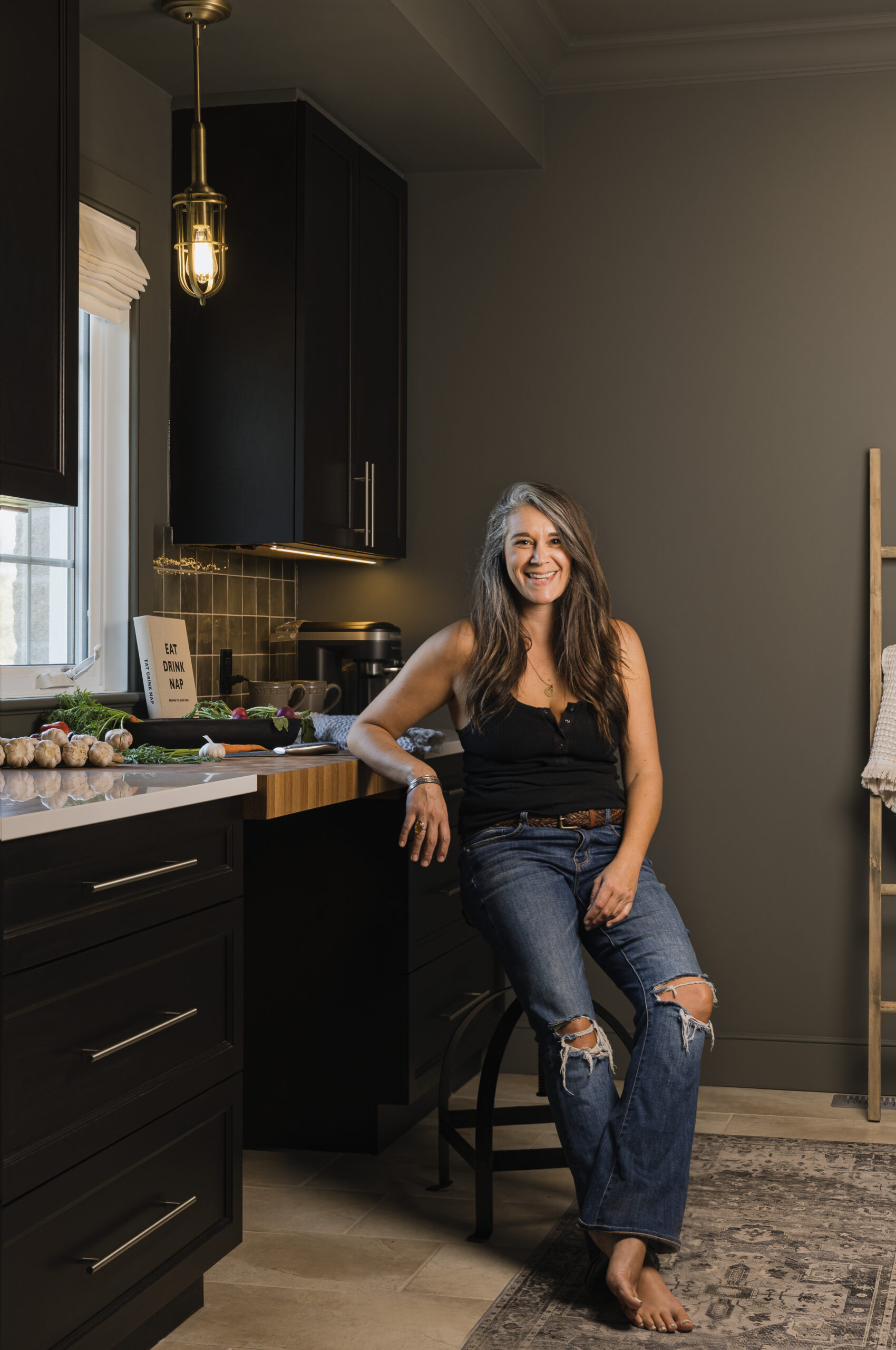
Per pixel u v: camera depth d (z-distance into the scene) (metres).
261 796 2.14
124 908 1.79
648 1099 2.08
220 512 3.18
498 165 3.65
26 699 2.55
